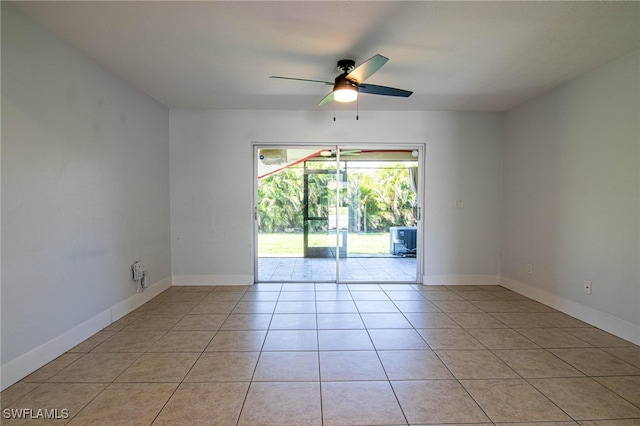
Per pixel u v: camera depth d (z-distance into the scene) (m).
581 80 3.13
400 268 4.79
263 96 3.82
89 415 1.76
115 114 3.13
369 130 4.45
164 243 4.20
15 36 2.05
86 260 2.72
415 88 3.52
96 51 2.65
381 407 1.84
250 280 4.47
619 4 2.01
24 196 2.12
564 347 2.59
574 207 3.22
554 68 2.98
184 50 2.65
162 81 3.32
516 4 2.02
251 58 2.80
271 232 4.71
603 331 2.89
